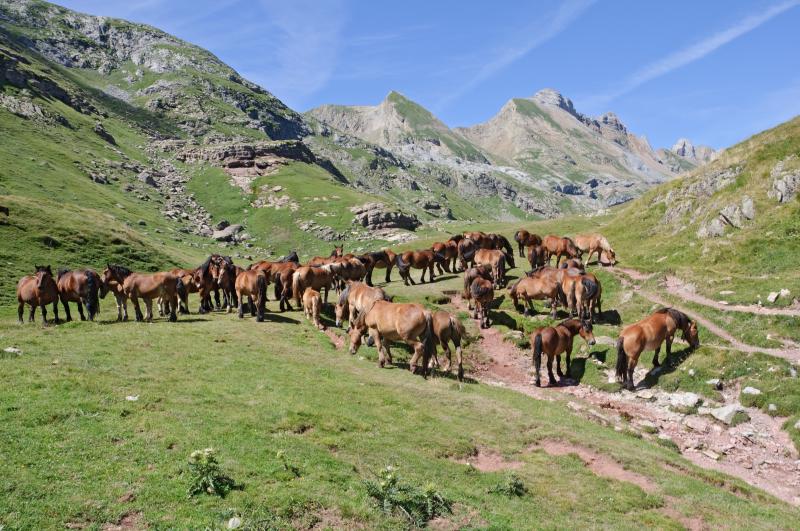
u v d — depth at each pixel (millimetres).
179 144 189750
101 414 11312
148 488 8797
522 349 25859
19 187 79875
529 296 28141
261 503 8836
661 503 11570
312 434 12219
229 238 118812
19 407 11062
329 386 15969
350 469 10695
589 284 25359
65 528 7617
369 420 13727
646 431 17359
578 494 11570
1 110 123688
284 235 129750
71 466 9133
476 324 28359
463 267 38250
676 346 23266
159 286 23062
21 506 7891
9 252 41594
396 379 17922
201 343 19359
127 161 145750
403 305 18891
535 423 15469
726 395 19609
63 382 12742
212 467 9273
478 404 16422
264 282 24406
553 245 36531
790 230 32938
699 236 39500
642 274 34562
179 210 128375
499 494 11016
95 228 53438
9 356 14672
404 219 140750
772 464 15398
